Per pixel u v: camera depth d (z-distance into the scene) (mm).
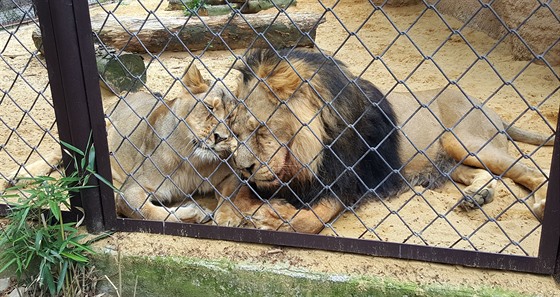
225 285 2590
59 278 2674
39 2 2375
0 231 2812
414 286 2385
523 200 2541
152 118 3260
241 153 2836
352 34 2215
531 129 4512
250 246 2652
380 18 9305
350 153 3012
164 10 10055
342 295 2459
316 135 2613
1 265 2777
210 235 2695
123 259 2688
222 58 6719
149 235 2764
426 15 9297
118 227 2791
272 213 2900
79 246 2645
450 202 3238
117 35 6555
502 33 7242
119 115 3527
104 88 5445
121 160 3410
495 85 5719
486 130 3711
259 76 2828
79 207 2764
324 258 2547
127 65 5453
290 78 2746
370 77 6055
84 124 2557
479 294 2318
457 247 2689
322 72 2859
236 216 2984
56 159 3742
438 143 3697
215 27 6805
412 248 2459
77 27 2408
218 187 3311
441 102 3809
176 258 2633
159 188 3172
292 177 2869
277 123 2822
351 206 2822
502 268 2371
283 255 2584
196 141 3023
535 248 2666
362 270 2471
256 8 9453
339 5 10391
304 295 2504
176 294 2674
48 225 2738
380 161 3232
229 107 3051
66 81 2479
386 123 3236
